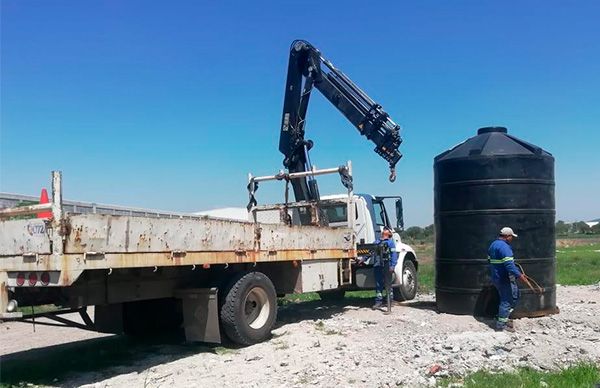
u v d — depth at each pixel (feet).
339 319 36.50
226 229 29.07
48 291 23.97
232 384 22.33
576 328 31.32
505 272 31.65
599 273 73.41
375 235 45.65
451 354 25.45
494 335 28.86
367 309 41.14
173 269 27.78
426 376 22.52
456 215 36.14
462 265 35.81
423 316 36.32
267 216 44.60
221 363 25.94
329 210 45.88
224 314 28.78
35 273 21.88
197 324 28.71
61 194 21.38
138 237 23.99
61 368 26.63
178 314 33.24
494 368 23.40
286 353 27.09
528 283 32.48
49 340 36.09
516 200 34.94
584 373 21.88
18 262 22.26
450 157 36.68
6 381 24.36
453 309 36.35
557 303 42.11
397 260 42.98
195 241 26.94
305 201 43.91
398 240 48.42
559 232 341.82
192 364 26.05
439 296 37.42
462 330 31.96
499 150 35.35
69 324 27.94
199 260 27.14
